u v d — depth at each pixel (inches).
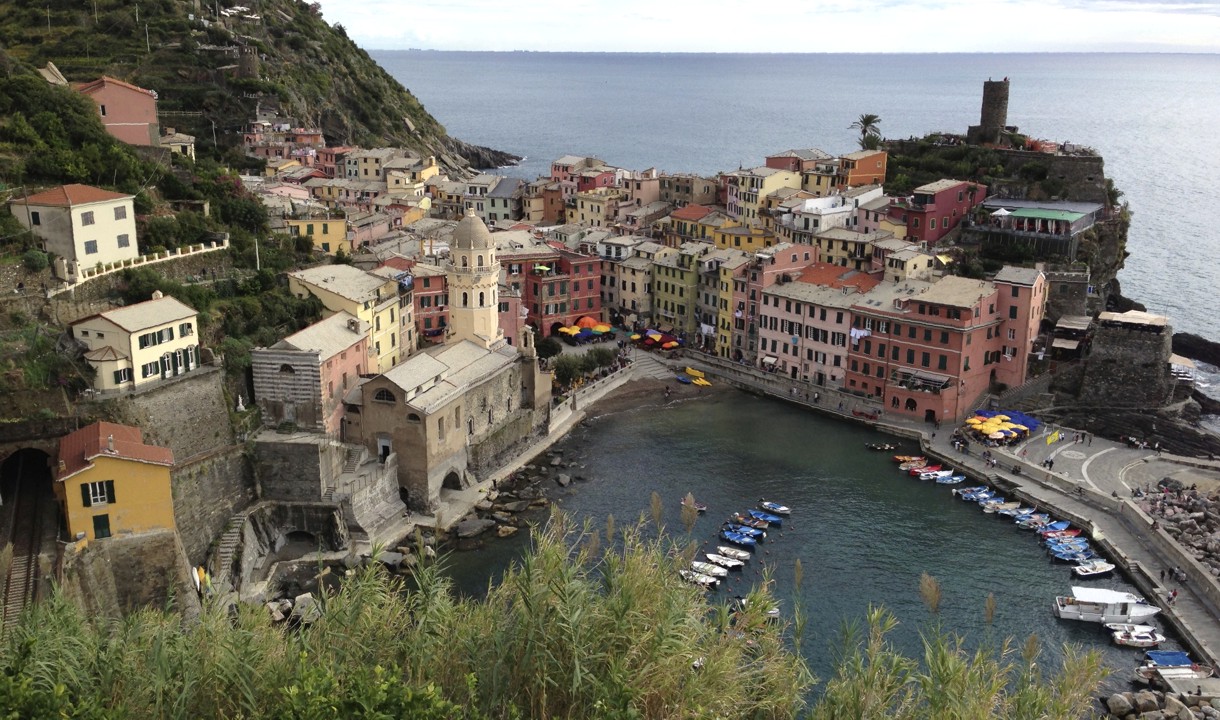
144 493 3659.0
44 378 4084.6
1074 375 6348.4
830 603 4180.6
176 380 4392.2
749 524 4879.4
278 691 1870.1
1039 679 2048.5
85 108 6077.8
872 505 5177.2
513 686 1875.0
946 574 4471.0
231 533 4404.5
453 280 5851.4
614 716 1678.2
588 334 7652.6
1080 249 7568.9
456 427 5275.6
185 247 5285.4
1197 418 6220.5
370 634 2062.0
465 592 4271.7
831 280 7007.9
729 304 7460.6
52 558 3467.0
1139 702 3491.6
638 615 1870.1
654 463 5743.1
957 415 6195.9
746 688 1925.4
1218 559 4394.7
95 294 4665.4
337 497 4618.6
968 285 6373.0
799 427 6343.5
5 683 1691.7
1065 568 4537.4
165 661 1925.4
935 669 1931.6
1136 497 5093.5
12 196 4990.2
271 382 4776.1
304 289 5452.8
